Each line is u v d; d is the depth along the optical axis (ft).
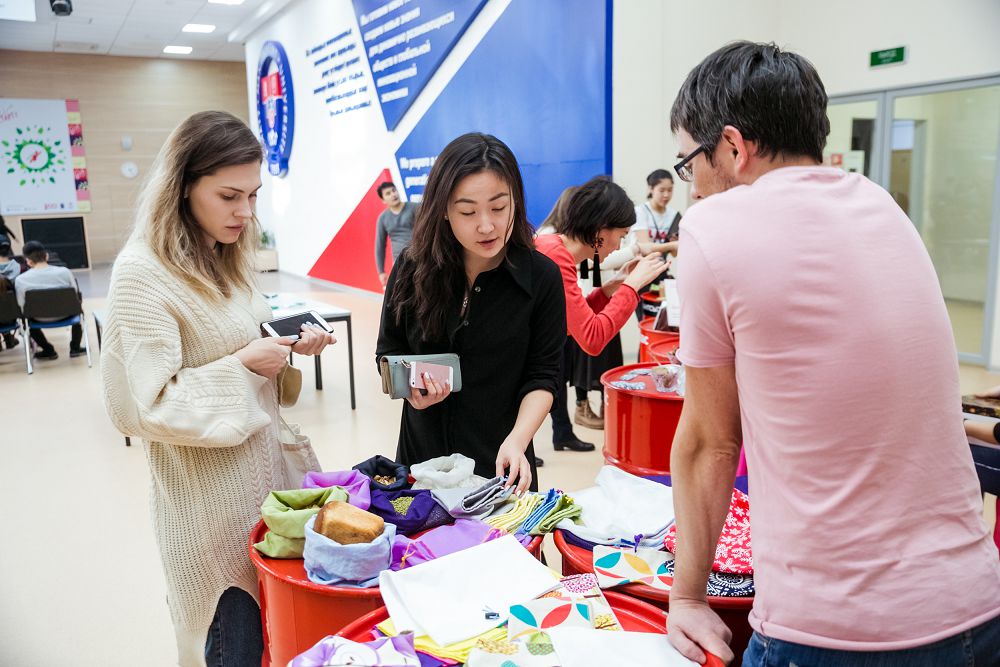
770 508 2.91
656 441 8.23
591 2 17.28
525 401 5.56
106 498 12.15
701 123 3.22
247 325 4.96
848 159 19.95
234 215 4.71
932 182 18.89
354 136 31.12
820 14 19.52
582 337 7.92
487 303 5.49
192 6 36.14
